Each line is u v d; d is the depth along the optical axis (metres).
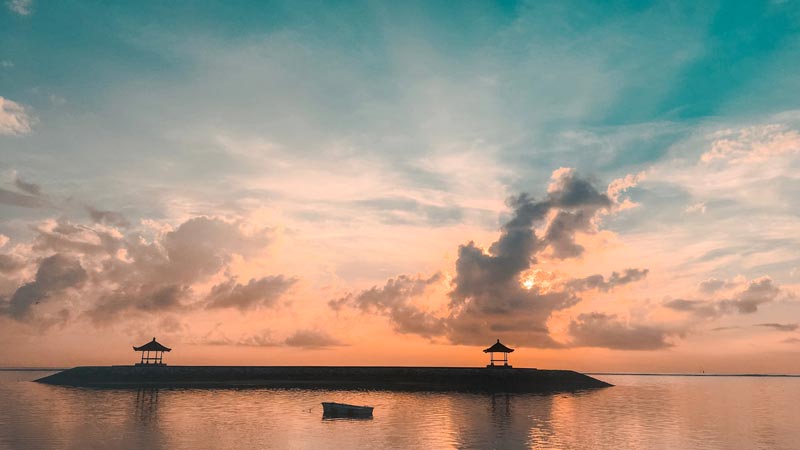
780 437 43.44
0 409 57.31
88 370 100.06
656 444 39.22
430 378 98.50
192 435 41.22
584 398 78.62
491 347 103.75
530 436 41.62
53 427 44.53
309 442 38.69
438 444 38.12
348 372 100.69
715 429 47.72
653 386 140.50
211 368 99.88
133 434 41.44
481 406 64.19
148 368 98.31
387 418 52.00
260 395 77.31
